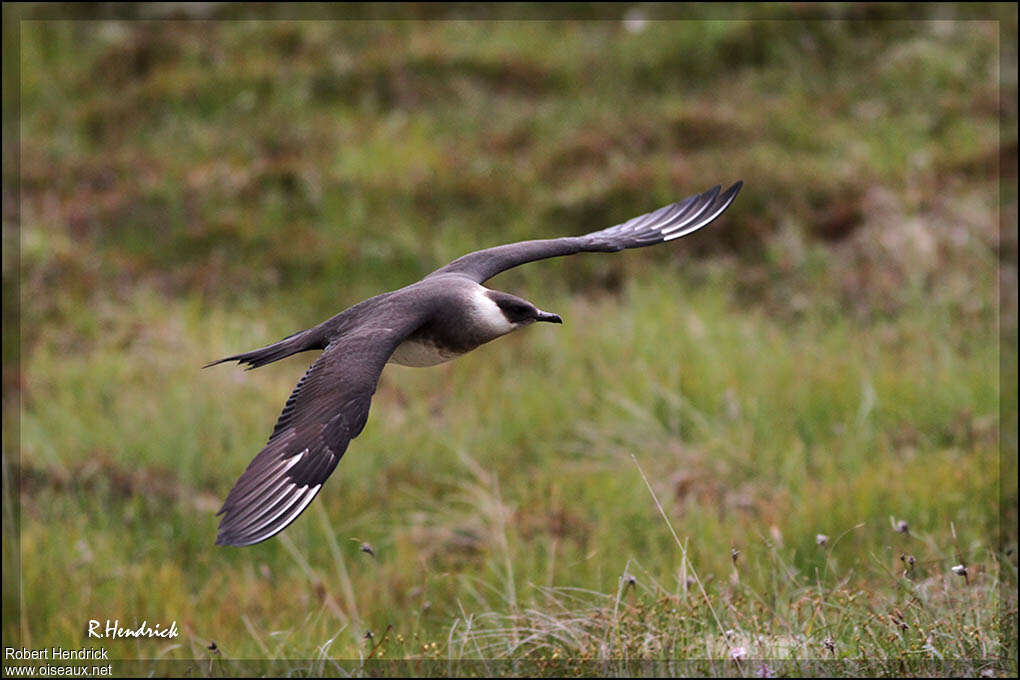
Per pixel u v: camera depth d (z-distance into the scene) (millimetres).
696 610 9195
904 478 11828
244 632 10797
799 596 9547
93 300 17547
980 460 12039
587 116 20938
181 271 18359
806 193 18156
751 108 20500
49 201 19984
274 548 12211
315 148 20812
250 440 13961
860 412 13367
